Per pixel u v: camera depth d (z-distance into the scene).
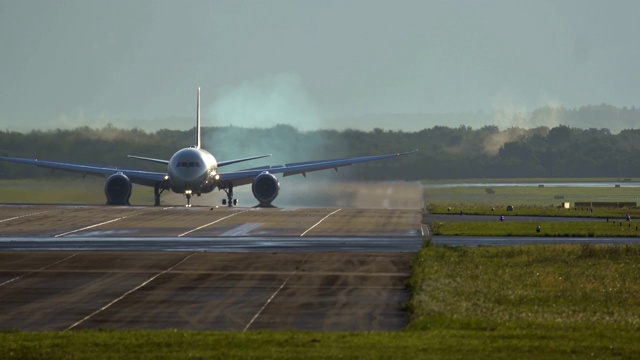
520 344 98.31
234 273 154.62
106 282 146.75
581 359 91.88
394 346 97.50
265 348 97.06
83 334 106.25
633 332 106.69
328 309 125.88
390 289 140.75
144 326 116.00
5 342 101.12
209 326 115.75
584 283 145.75
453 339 101.38
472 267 160.00
